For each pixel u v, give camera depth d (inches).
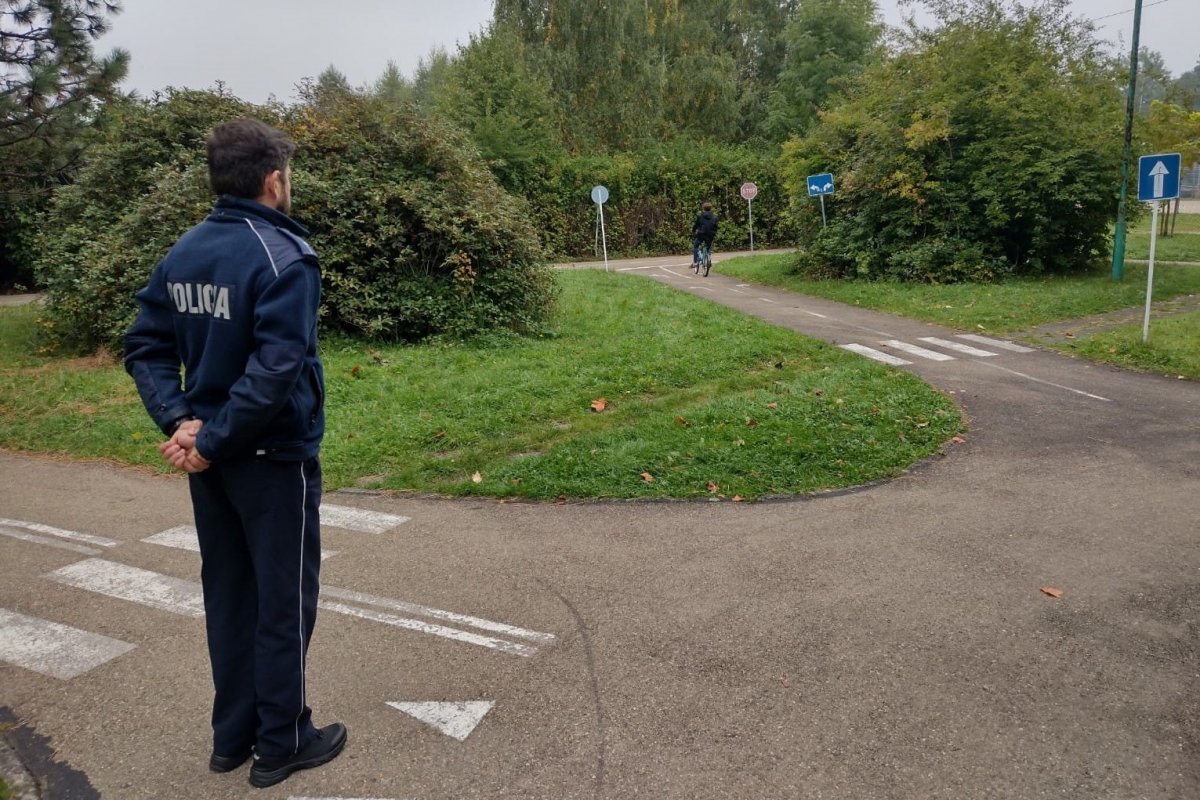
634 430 286.2
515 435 290.2
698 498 229.5
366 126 489.4
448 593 173.5
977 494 233.3
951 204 729.6
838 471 250.5
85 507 231.3
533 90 1301.7
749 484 238.4
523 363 390.3
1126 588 173.5
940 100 730.2
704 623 159.5
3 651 152.3
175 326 108.2
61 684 141.2
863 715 129.4
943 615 162.1
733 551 193.9
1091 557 189.5
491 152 1194.6
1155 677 139.9
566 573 182.9
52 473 263.7
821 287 732.7
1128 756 119.5
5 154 623.5
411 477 247.6
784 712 130.3
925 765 117.6
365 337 453.4
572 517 217.5
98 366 421.4
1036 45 740.7
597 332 480.7
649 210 1311.5
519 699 134.6
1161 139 764.6
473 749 122.2
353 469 256.7
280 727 113.3
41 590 178.1
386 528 211.5
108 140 547.8
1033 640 152.3
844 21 1647.4
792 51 1711.4
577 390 342.3
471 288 463.8
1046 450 275.9
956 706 131.7
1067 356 446.0
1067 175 712.4
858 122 806.5
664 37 1668.3
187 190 447.5
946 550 193.9
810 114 1653.5
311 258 106.8
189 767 119.3
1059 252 762.2
